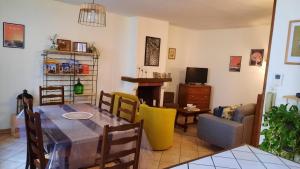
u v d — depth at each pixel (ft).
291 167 4.04
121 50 17.88
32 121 6.89
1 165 9.52
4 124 13.35
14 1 12.91
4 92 13.17
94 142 6.71
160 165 10.53
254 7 12.64
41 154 6.55
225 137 12.05
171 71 21.80
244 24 17.93
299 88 8.34
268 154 4.63
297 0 8.29
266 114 8.09
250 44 18.79
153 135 11.88
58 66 14.49
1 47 12.82
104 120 8.55
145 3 13.17
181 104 21.31
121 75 18.21
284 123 7.10
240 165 4.00
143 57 17.80
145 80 17.66
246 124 12.23
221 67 20.99
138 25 17.08
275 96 9.04
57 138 6.47
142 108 11.96
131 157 7.85
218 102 21.34
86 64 16.06
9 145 11.57
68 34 15.10
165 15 16.25
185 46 22.59
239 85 19.71
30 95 13.12
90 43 16.16
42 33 14.07
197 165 3.92
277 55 8.94
